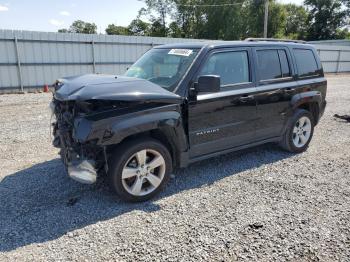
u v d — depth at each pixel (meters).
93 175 3.55
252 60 4.93
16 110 10.21
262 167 5.05
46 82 17.02
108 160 3.65
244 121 4.79
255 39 5.37
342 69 33.41
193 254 2.85
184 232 3.20
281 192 4.15
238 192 4.14
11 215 3.50
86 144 3.47
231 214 3.56
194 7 56.44
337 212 3.63
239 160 5.37
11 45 15.55
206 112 4.29
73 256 2.81
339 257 2.84
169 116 3.82
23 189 4.15
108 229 3.24
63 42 17.08
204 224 3.35
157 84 4.24
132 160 3.76
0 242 3.01
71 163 3.54
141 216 3.51
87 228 3.25
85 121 3.37
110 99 3.40
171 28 59.12
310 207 3.74
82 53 17.86
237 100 4.61
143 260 2.76
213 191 4.16
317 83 5.93
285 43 5.60
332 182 4.50
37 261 2.75
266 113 5.08
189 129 4.17
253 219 3.46
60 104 3.92
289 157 5.57
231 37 55.03
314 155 5.71
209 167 5.03
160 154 3.91
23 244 2.99
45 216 3.48
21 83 16.17
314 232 3.22
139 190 3.81
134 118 3.56
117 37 18.86
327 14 64.62
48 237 3.10
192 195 4.04
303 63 5.81
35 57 16.38
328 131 7.54
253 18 55.06
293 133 5.66
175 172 4.80
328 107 11.03
